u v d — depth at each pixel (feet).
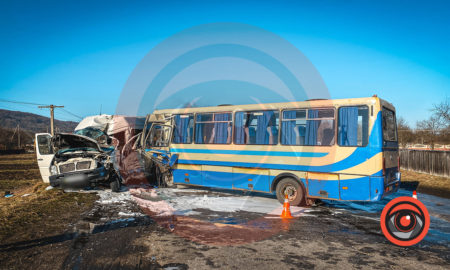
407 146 146.82
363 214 27.76
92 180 37.17
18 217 24.64
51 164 39.75
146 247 17.90
